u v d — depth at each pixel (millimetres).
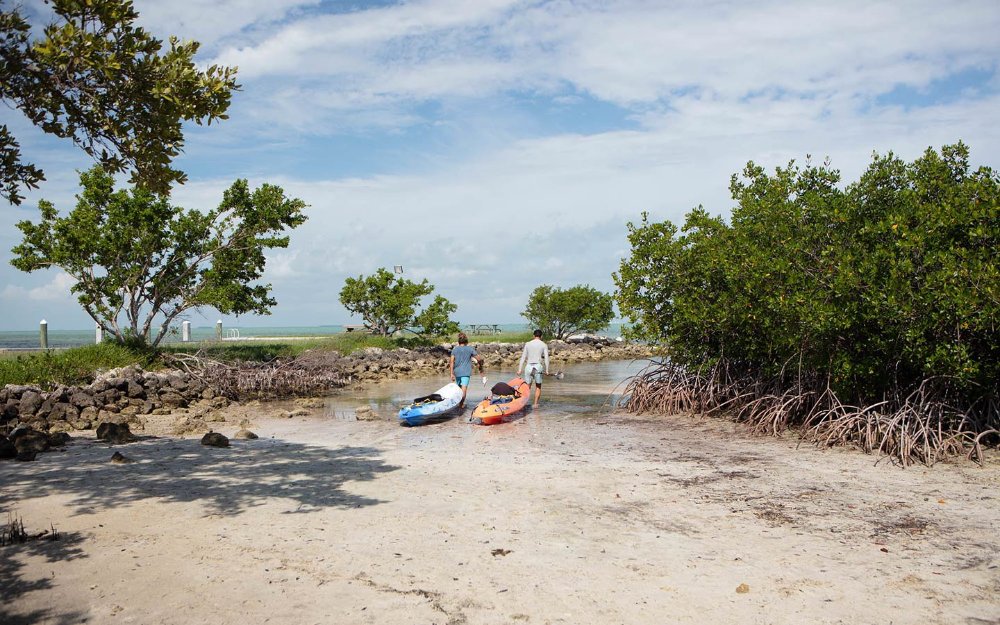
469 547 5867
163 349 22406
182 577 5102
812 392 11844
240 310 22750
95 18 6375
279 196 22438
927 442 9336
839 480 8391
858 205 12078
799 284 11297
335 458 9953
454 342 39906
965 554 5668
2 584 4934
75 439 11484
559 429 12891
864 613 4527
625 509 7113
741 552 5754
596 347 41656
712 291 14180
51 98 6695
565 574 5238
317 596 4777
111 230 20469
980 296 8938
